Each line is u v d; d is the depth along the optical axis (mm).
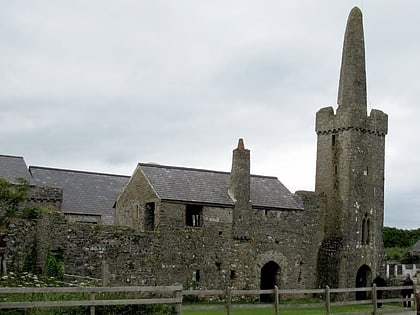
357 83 57875
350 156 56625
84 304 22844
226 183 52562
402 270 85938
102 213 58594
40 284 33844
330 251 55812
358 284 57125
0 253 41500
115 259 44719
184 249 47812
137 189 49969
